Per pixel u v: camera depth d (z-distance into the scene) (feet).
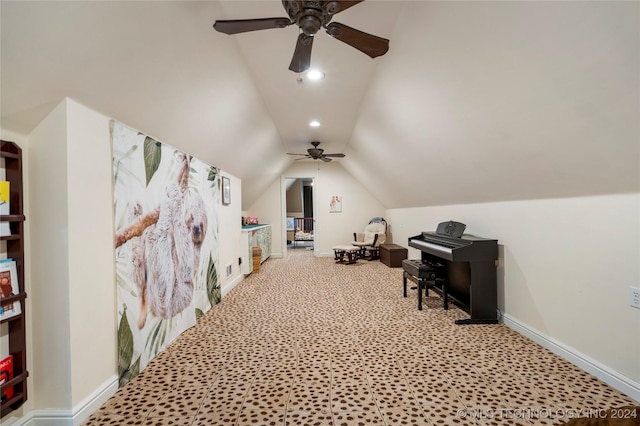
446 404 5.59
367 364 7.12
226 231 13.87
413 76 7.70
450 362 7.14
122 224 6.50
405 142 11.44
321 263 21.39
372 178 19.97
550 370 6.69
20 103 4.60
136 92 6.14
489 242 9.54
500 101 6.25
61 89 4.87
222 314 10.84
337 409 5.52
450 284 12.60
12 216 4.70
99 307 5.82
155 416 5.40
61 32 4.14
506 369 6.77
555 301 7.49
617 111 4.57
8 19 3.63
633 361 5.64
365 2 5.91
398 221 21.80
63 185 5.08
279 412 5.46
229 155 12.81
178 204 9.07
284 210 24.58
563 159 6.21
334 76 9.04
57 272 5.10
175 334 8.68
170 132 8.23
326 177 24.73
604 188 6.00
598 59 4.19
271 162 19.13
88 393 5.49
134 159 6.93
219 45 6.84
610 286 6.04
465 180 10.37
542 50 4.72
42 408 5.14
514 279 9.04
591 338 6.49
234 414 5.43
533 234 8.22
